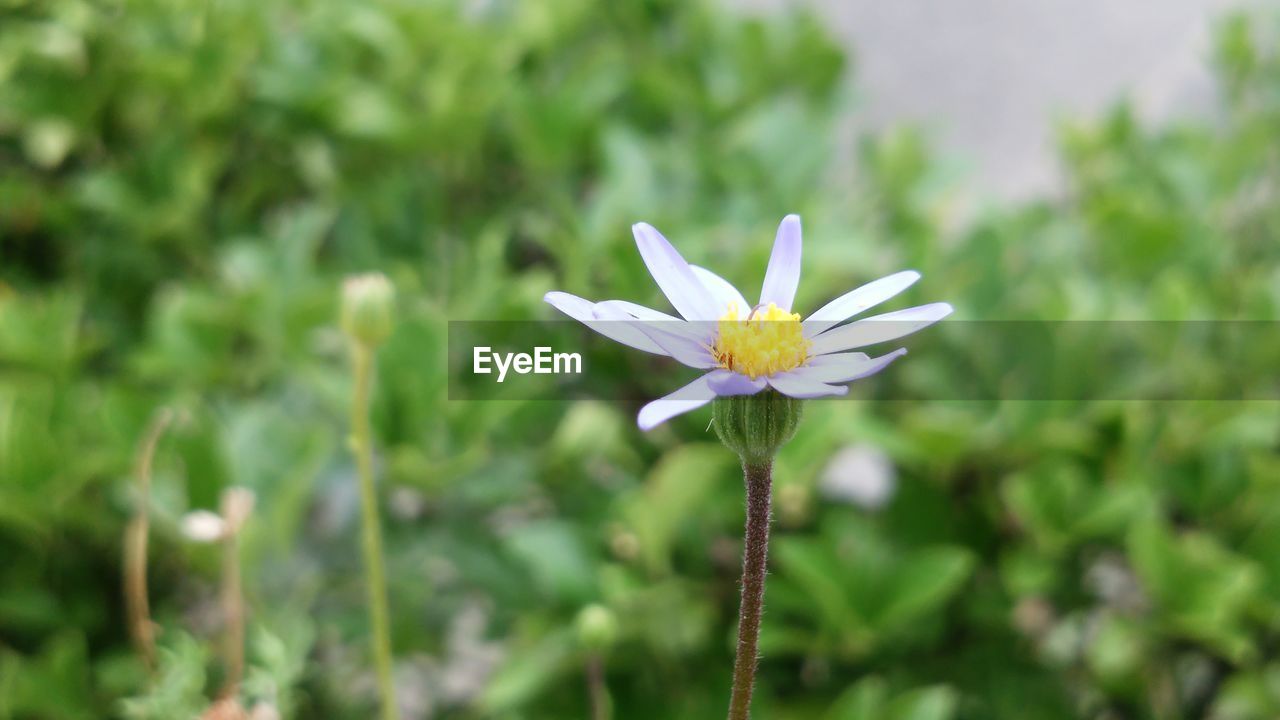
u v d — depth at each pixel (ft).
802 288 1.16
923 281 1.23
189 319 1.29
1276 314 1.23
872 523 1.18
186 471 1.12
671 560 1.16
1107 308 1.20
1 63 1.43
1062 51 3.48
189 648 1.03
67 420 1.19
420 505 1.20
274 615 1.14
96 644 1.23
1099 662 1.15
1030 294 1.27
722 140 1.55
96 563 1.23
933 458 1.15
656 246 0.85
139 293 1.53
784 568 1.17
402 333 1.15
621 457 1.21
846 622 1.09
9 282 1.54
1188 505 1.18
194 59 1.44
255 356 1.33
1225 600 1.10
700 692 1.14
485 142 1.51
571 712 1.14
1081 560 1.19
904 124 1.48
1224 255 1.40
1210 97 2.66
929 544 1.17
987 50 3.51
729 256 1.26
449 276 1.38
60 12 1.46
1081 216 1.54
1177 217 1.31
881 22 3.64
